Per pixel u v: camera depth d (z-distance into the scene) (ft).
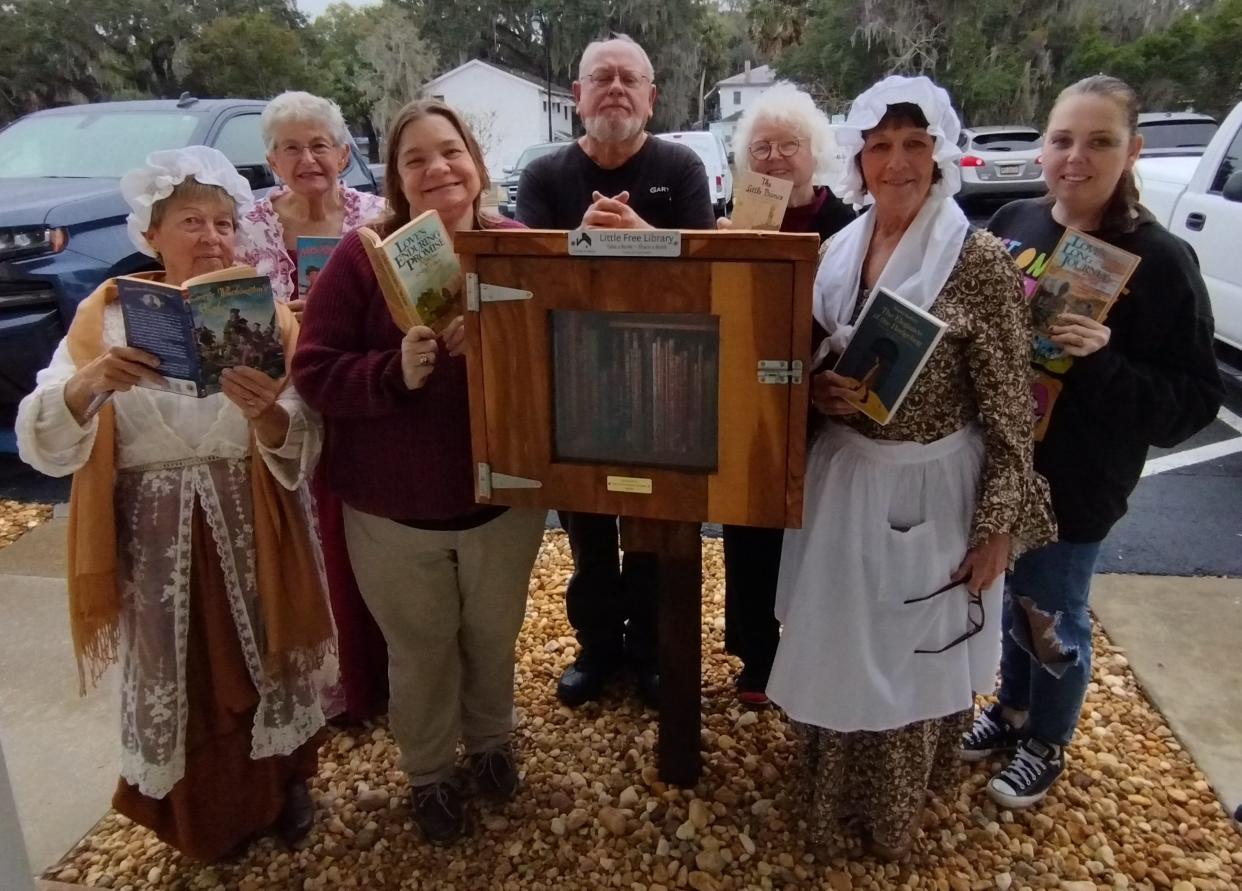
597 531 8.39
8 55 97.35
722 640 9.88
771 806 7.41
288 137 8.93
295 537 6.51
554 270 5.33
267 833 7.31
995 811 7.39
